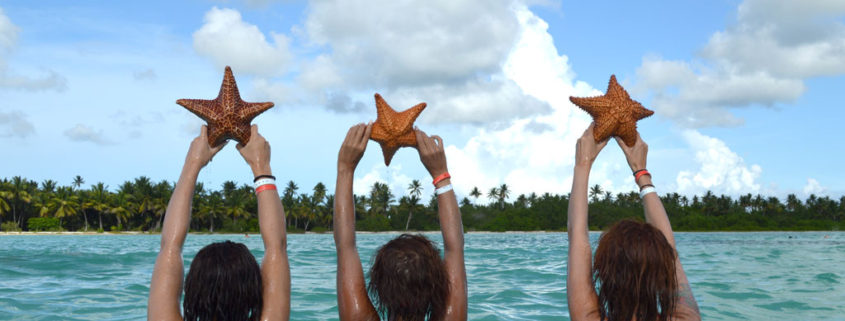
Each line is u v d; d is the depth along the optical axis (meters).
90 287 8.27
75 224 81.81
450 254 2.25
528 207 99.56
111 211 78.00
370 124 2.25
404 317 2.00
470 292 7.86
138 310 6.39
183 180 2.19
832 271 11.20
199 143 2.24
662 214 2.34
